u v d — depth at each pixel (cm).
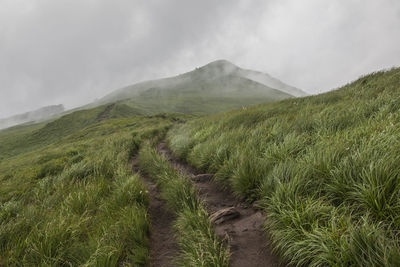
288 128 611
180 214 366
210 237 276
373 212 231
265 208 313
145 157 845
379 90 826
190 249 275
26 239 302
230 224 333
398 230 198
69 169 752
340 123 530
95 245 291
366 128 409
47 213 413
